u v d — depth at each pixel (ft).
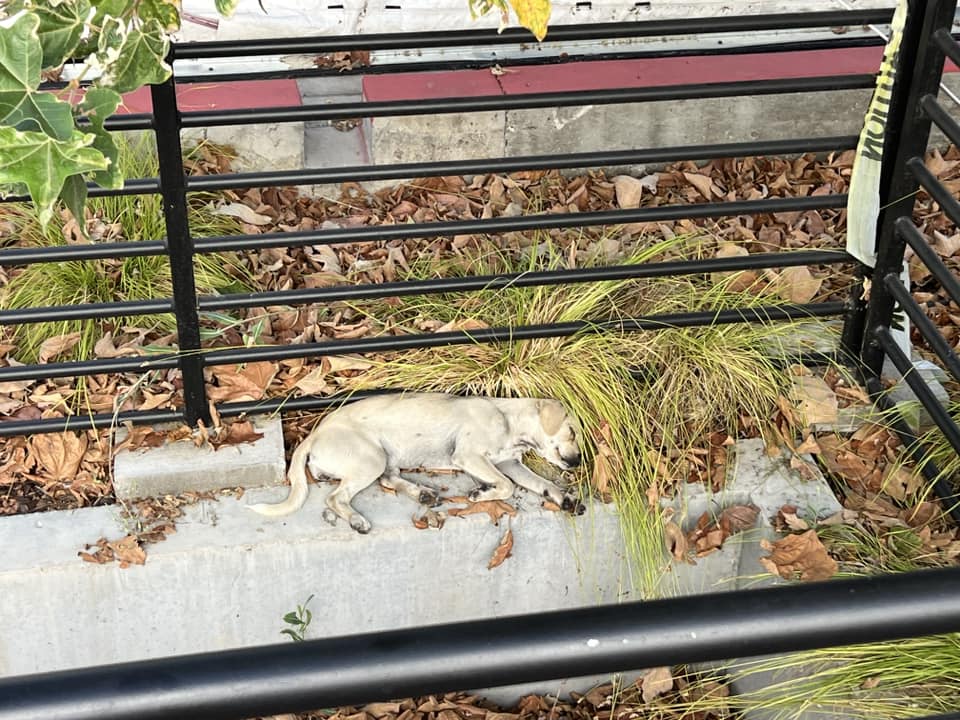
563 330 10.93
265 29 13.75
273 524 10.34
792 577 10.13
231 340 11.58
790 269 12.28
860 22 9.87
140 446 10.57
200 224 12.37
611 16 14.42
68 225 11.98
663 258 12.74
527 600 11.07
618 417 10.84
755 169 14.08
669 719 11.30
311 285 12.32
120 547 10.06
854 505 10.78
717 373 11.21
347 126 14.10
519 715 11.57
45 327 11.48
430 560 10.60
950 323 12.42
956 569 3.56
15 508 10.39
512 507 10.57
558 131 13.52
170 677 3.26
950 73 14.30
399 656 3.36
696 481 10.86
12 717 3.15
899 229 10.64
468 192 13.51
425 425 10.57
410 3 13.80
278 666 3.32
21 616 10.10
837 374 11.59
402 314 11.93
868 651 9.53
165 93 9.09
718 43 14.53
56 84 11.69
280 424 10.84
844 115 14.08
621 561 10.94
